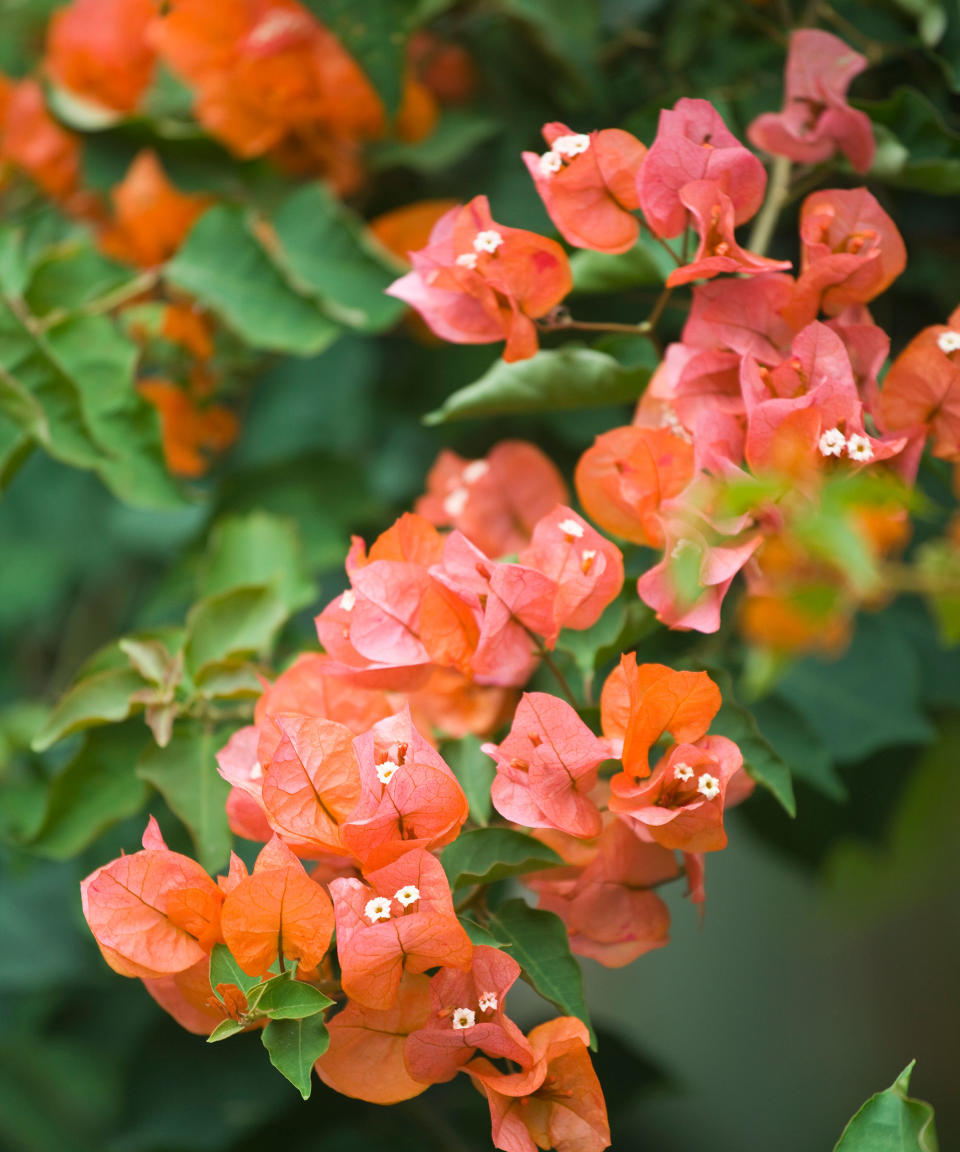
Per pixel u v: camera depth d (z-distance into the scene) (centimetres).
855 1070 196
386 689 140
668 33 156
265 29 156
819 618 139
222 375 162
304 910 134
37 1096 166
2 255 157
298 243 157
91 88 162
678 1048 203
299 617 161
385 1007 134
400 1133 155
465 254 141
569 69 156
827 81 146
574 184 140
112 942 135
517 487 149
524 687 145
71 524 171
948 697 155
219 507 161
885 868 164
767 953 202
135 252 163
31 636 180
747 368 138
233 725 145
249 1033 157
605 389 145
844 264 139
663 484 141
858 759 152
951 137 146
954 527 147
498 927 137
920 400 139
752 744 139
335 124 159
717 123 139
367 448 164
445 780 135
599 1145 135
